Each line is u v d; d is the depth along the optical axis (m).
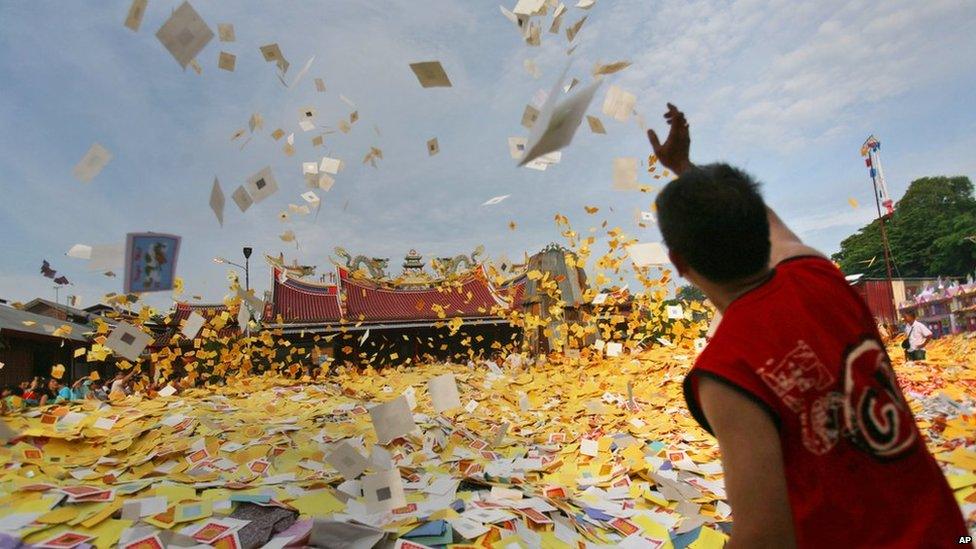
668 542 2.64
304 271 24.55
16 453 2.92
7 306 17.22
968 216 45.69
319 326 21.55
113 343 3.36
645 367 6.93
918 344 9.09
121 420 3.80
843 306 1.05
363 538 2.20
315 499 2.56
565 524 2.69
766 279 1.12
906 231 50.38
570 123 0.97
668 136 1.62
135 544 2.03
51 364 17.72
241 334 7.79
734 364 1.00
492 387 6.57
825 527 0.93
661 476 3.37
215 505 2.39
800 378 0.97
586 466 3.77
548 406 5.70
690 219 1.11
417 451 3.67
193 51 1.90
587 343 9.72
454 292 24.92
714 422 1.01
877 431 0.96
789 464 0.97
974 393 6.14
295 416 4.35
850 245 56.47
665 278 7.84
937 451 3.74
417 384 6.43
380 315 23.17
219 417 4.08
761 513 0.94
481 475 3.30
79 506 2.27
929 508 0.93
